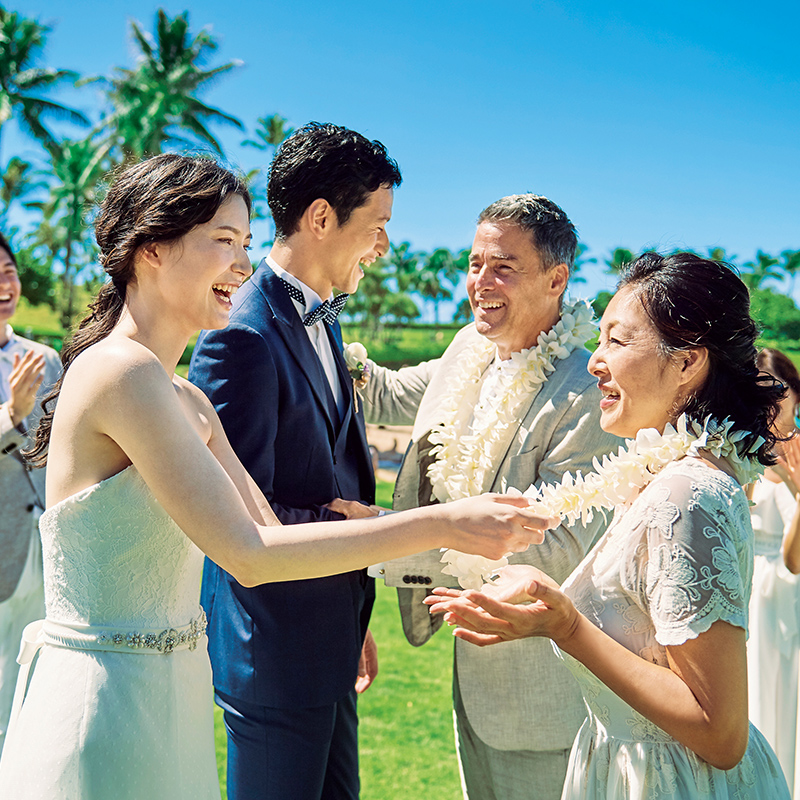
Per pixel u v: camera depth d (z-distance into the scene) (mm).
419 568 2414
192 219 1591
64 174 40594
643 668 1518
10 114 38156
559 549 2295
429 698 4551
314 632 2170
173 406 1540
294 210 2307
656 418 1717
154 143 35812
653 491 1564
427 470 2695
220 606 2215
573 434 2357
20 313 49406
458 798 3301
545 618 1553
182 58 37688
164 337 1664
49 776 1512
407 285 75062
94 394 1522
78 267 49094
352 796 2422
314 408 2250
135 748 1554
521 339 2562
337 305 2428
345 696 2295
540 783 2389
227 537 1522
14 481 3342
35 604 3447
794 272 60031
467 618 1606
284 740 2141
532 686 2350
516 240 2459
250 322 2176
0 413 3234
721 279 1626
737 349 1631
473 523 1659
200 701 1729
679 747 1566
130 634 1584
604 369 1729
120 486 1548
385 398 3125
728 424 1619
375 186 2285
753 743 1640
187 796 1653
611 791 1609
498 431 2445
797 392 3273
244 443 2098
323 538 1578
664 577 1485
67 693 1551
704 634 1444
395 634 5977
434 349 63406
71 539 1567
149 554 1595
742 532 1517
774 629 3482
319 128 2328
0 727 3275
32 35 39000
